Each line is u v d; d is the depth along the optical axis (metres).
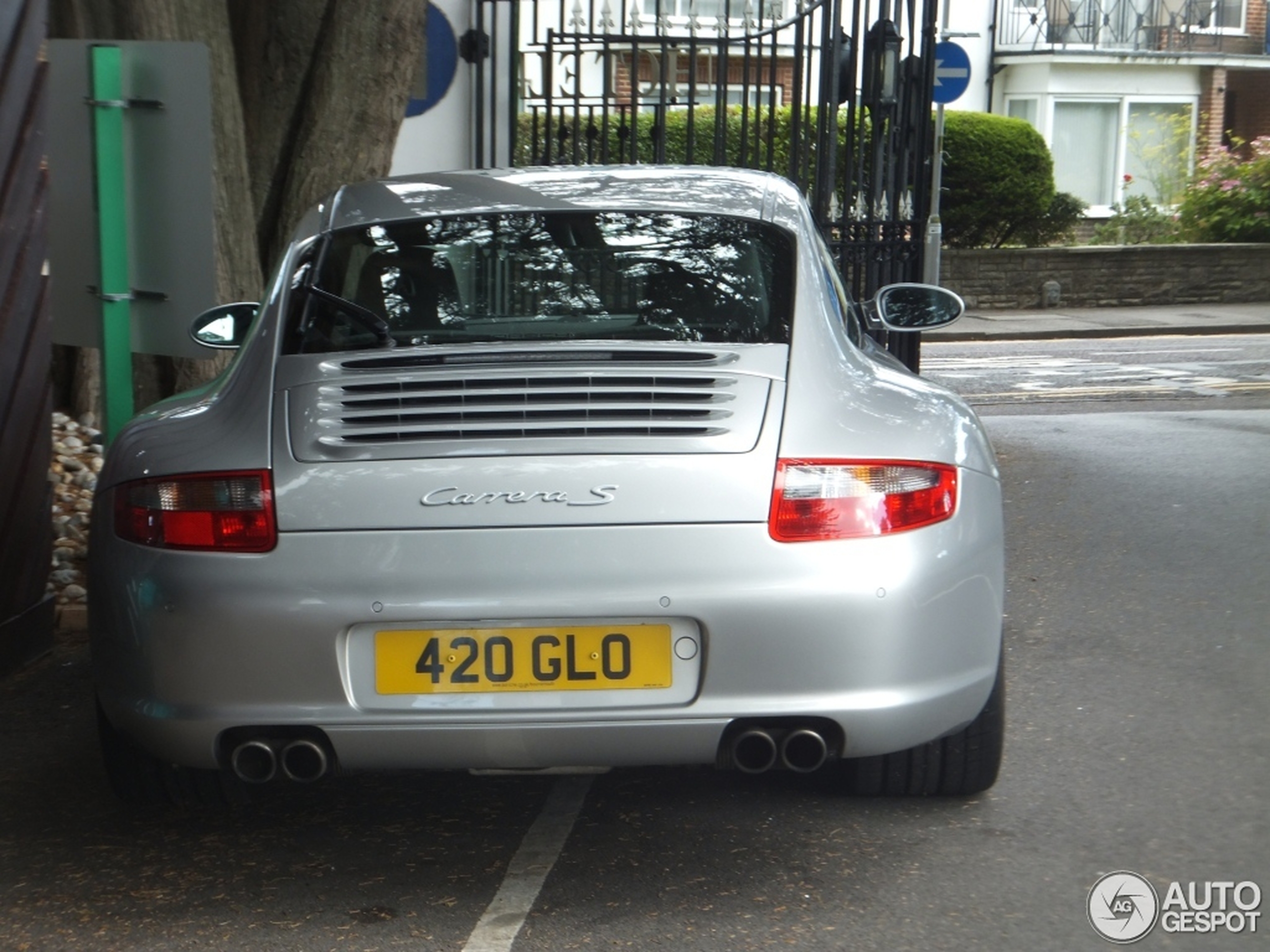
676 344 3.57
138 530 3.33
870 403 3.47
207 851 3.72
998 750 3.78
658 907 3.34
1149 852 3.59
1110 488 8.62
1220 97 31.53
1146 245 24.08
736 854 3.62
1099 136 31.11
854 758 3.80
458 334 3.73
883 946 3.13
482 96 10.27
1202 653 5.29
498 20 10.70
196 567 3.22
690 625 3.19
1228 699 4.76
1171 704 4.72
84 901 3.44
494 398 3.38
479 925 3.27
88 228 5.39
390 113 8.10
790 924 3.24
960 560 3.31
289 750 3.21
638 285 3.84
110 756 3.76
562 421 3.30
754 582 3.16
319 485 3.24
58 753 4.48
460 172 4.68
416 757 3.24
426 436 3.30
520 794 4.06
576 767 3.28
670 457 3.23
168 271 5.33
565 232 4.05
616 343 3.60
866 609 3.18
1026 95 30.88
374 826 3.87
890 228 9.49
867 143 10.65
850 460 3.26
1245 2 31.70
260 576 3.19
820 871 3.51
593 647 3.19
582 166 4.68
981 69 30.94
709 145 21.27
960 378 15.70
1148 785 4.03
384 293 3.87
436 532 3.18
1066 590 6.23
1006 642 5.45
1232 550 6.92
